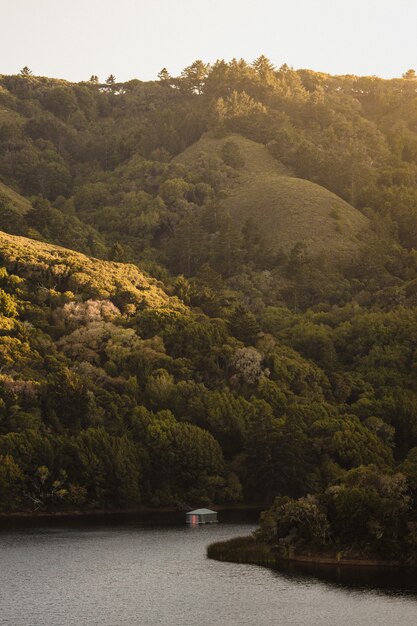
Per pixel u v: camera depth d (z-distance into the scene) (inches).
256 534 4972.9
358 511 4500.5
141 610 3747.5
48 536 5452.8
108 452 6658.5
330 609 3715.6
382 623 3533.5
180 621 3602.4
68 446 6584.6
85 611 3747.5
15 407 6904.5
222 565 4542.3
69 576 4338.1
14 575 4367.6
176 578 4269.2
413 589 3983.8
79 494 6491.1
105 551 4943.4
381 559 4471.0
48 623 3590.1
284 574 4293.8
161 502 6806.1
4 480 6309.1
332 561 4520.2
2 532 5600.4
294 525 4781.0
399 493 4522.6
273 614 3666.3
